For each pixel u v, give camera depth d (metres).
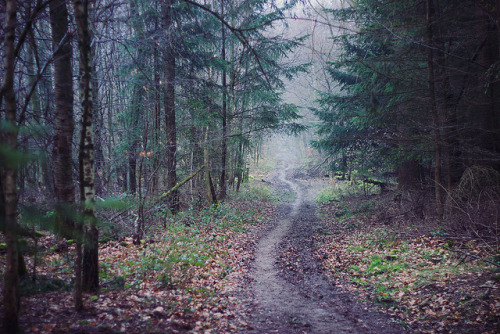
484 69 10.01
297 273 8.98
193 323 4.96
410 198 14.10
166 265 7.78
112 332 3.99
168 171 14.62
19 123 4.47
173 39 11.77
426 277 7.08
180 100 15.87
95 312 4.60
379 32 9.97
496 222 8.02
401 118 11.91
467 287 5.93
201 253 9.43
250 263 9.90
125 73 12.89
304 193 30.59
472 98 10.52
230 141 19.05
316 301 6.75
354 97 13.74
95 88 11.64
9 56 3.54
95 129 12.19
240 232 13.88
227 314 5.62
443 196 11.77
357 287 7.52
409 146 11.69
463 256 7.61
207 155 17.91
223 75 18.70
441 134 10.78
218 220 15.11
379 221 14.31
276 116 18.48
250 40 5.45
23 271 5.34
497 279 5.81
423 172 15.53
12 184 3.19
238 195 24.42
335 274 8.70
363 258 9.55
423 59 10.46
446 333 4.76
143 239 10.08
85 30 4.57
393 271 8.02
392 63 10.90
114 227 9.67
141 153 10.98
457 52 10.73
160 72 14.11
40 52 8.00
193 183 20.97
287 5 5.77
